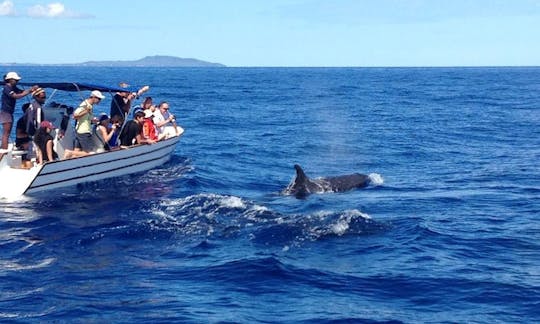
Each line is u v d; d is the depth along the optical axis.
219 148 27.12
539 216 14.85
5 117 17.14
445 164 23.25
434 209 15.54
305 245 12.09
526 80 130.38
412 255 11.62
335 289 9.87
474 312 8.94
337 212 14.18
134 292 9.70
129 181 18.66
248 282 10.12
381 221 13.98
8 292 9.66
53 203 15.74
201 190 17.73
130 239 12.60
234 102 59.91
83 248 12.06
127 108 20.00
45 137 16.91
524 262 11.30
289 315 8.78
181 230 13.13
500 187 18.55
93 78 136.50
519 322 8.57
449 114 45.94
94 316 8.73
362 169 22.25
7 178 16.62
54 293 9.63
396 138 31.27
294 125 38.00
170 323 8.48
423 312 8.94
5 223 13.85
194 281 10.21
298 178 17.09
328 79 143.50
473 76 168.75
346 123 39.41
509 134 33.00
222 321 8.54
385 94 75.62
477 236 13.02
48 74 164.12
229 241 12.36
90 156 17.78
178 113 46.12
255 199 16.33
